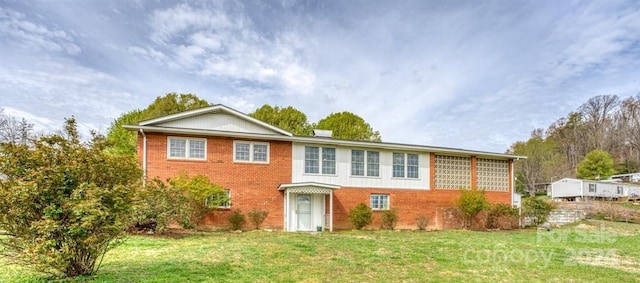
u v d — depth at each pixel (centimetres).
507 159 2309
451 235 1623
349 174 1911
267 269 792
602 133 6084
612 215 2569
